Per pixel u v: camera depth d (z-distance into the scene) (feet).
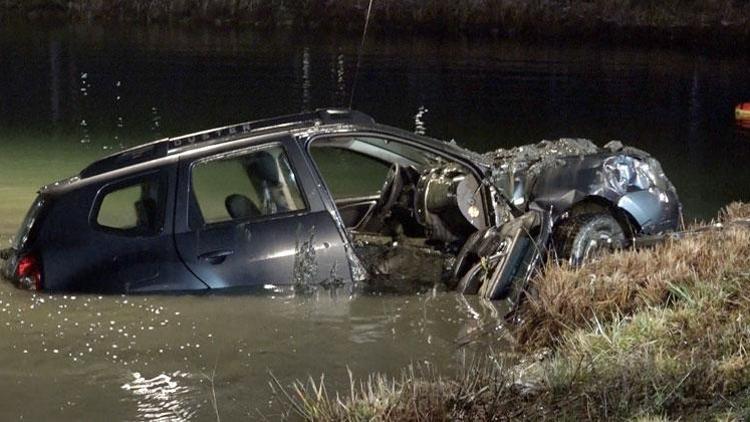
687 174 46.52
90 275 25.64
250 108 61.72
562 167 28.96
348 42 98.99
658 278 25.13
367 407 19.80
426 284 27.17
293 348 23.35
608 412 18.83
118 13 119.44
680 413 18.60
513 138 54.08
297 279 26.30
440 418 19.34
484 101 66.54
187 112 60.59
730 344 21.17
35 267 25.67
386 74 77.25
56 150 49.14
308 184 26.89
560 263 27.25
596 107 65.36
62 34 103.24
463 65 83.61
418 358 22.99
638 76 79.66
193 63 82.12
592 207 28.91
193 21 115.65
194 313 24.99
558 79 77.00
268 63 82.64
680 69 84.38
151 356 22.66
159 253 25.88
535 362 22.22
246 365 22.39
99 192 26.16
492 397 20.06
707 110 65.21
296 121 28.45
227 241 26.18
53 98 65.67
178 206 26.20
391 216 30.35
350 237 27.02
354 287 26.66
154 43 96.22
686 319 22.75
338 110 28.96
